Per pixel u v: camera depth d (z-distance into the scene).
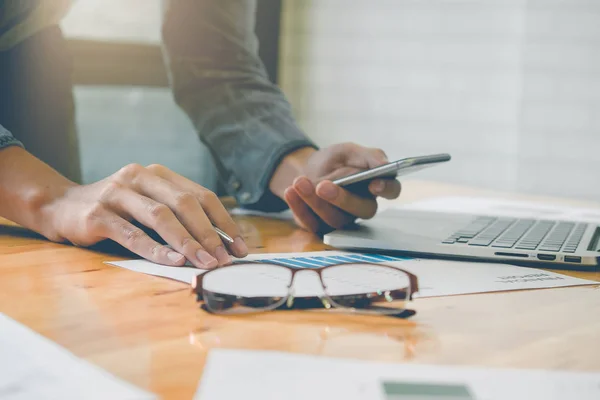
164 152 2.64
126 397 0.32
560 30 2.39
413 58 2.63
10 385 0.34
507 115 2.50
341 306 0.52
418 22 2.61
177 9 1.16
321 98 2.82
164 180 0.73
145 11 2.28
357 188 0.88
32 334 0.43
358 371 0.38
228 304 0.51
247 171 1.08
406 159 0.77
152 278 0.61
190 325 0.48
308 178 0.90
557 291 0.61
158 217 0.67
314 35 2.79
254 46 1.24
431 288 0.60
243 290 0.52
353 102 2.76
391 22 2.65
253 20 1.25
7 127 1.25
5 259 0.67
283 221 1.01
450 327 0.49
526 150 2.48
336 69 2.77
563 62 2.40
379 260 0.72
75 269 0.64
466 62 2.55
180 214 0.68
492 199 1.32
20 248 0.73
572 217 1.09
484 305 0.56
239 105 1.13
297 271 0.54
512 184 2.52
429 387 0.35
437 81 2.61
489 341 0.46
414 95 2.65
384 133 2.72
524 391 0.35
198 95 1.18
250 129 1.10
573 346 0.45
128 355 0.41
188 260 0.66
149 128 2.63
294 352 0.43
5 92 1.23
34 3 1.05
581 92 2.38
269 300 0.51
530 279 0.65
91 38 2.07
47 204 0.77
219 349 0.41
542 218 1.05
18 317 0.48
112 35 2.25
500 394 0.35
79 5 2.19
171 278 0.61
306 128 2.86
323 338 0.46
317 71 2.81
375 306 0.52
